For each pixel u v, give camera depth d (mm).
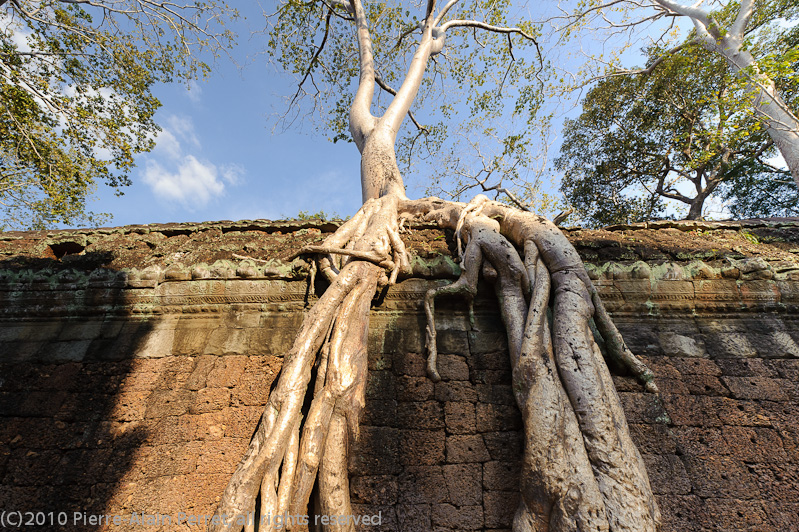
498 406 3547
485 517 3076
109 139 8492
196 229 5242
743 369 3799
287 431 3021
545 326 3471
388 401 3625
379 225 4434
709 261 4418
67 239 5168
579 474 2684
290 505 2793
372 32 10891
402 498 3172
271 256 4672
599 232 4996
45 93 7961
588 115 14797
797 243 4855
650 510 2596
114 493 3336
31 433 3648
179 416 3711
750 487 3195
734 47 8117
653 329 4074
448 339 3969
